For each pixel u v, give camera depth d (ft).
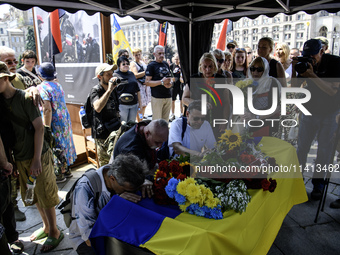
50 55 17.97
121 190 5.20
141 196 5.36
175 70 23.89
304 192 9.31
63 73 18.13
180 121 7.50
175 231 4.27
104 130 9.86
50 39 17.78
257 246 5.85
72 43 17.30
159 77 16.67
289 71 15.20
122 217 4.72
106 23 16.16
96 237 4.86
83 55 16.96
